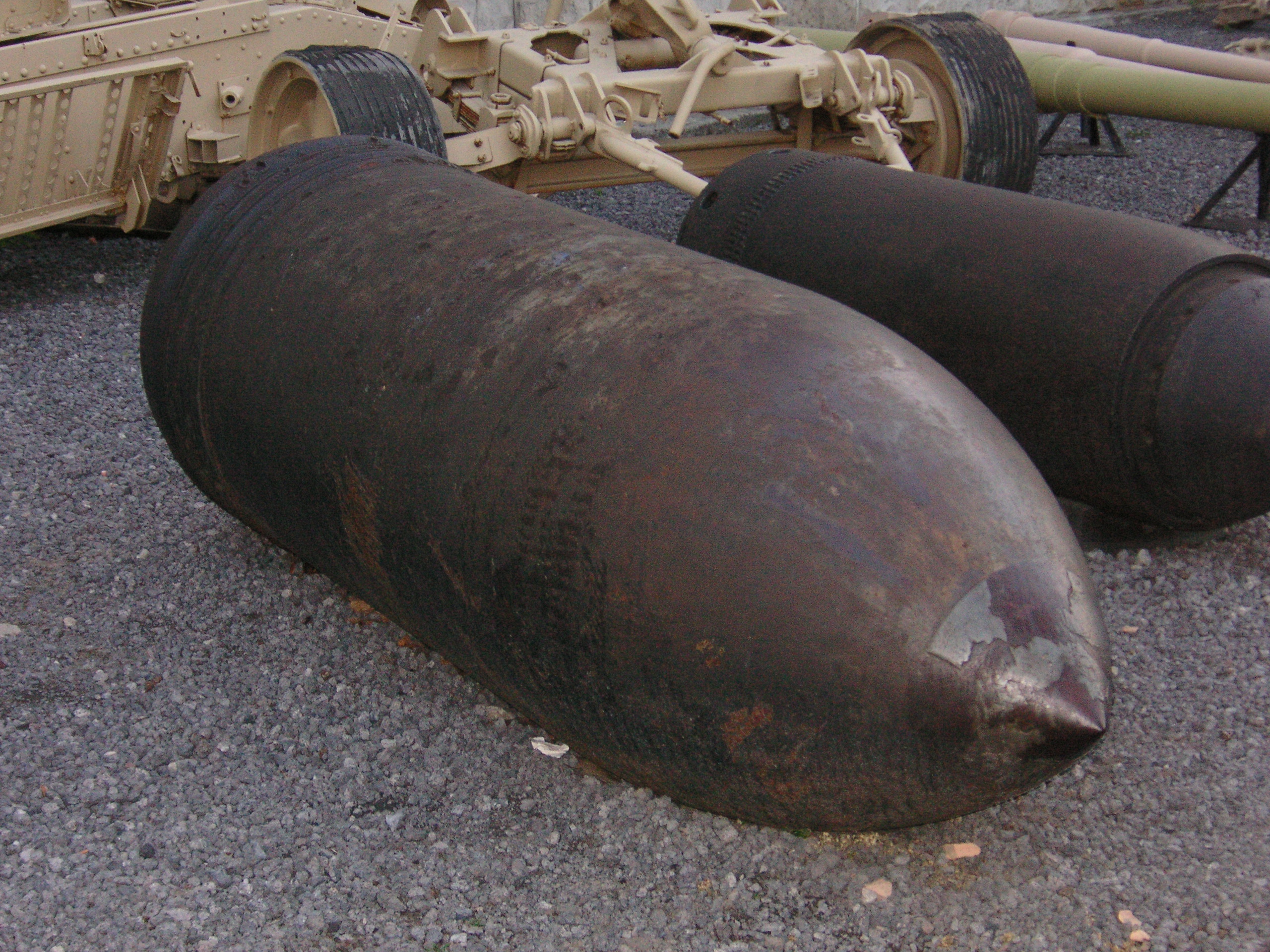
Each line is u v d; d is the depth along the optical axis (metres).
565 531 2.04
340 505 2.50
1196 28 11.45
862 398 2.00
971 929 2.16
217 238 2.96
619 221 6.70
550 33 5.66
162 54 5.42
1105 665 1.94
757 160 4.23
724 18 5.89
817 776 1.99
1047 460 3.40
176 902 2.28
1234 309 3.09
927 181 3.82
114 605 3.34
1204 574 3.35
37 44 5.04
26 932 2.21
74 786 2.62
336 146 3.16
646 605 1.97
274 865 2.37
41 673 3.03
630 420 2.03
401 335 2.40
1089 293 3.22
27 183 5.24
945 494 1.94
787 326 2.10
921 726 1.88
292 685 2.96
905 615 1.87
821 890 2.25
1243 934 2.12
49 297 5.78
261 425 2.67
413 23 6.57
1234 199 6.87
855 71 5.45
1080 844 2.36
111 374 4.93
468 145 5.00
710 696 1.97
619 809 2.48
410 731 2.75
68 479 4.09
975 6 11.40
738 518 1.93
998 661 1.85
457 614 2.29
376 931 2.21
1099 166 7.66
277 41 5.81
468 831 2.45
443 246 2.52
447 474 2.23
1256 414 2.99
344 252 2.64
